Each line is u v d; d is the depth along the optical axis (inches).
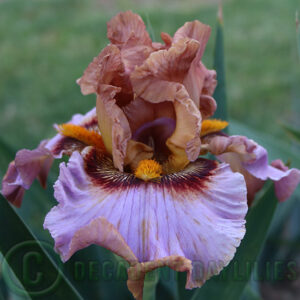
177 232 12.5
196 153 13.3
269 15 62.8
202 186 13.1
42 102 43.8
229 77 46.9
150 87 13.5
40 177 14.9
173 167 13.9
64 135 15.0
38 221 18.0
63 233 12.4
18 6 72.9
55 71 50.3
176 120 13.7
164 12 65.3
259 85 44.8
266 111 40.1
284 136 35.9
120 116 13.3
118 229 12.5
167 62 13.4
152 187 13.1
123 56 13.8
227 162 14.5
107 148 14.0
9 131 38.8
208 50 50.6
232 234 12.5
